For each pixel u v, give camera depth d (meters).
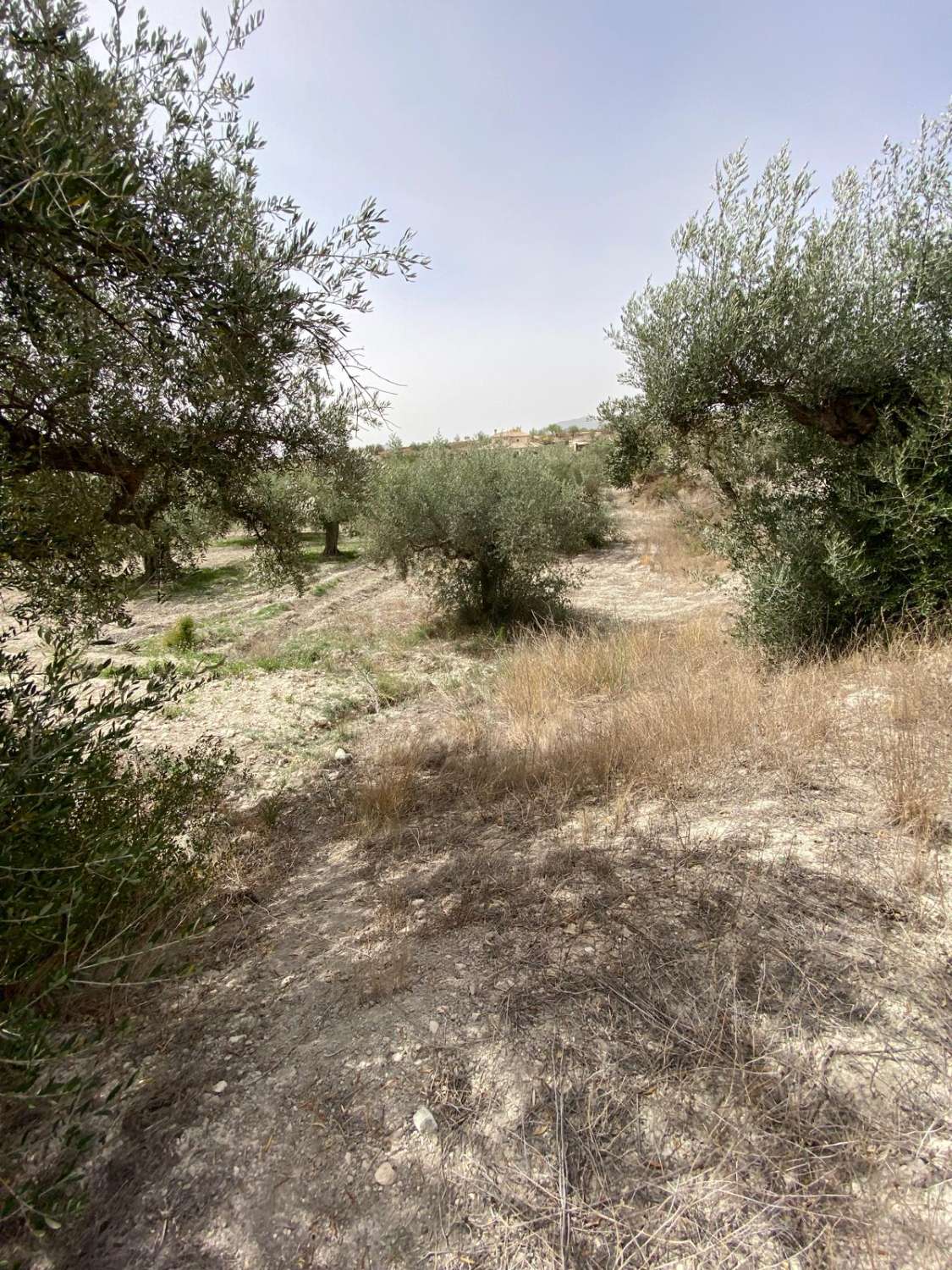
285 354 2.51
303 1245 1.35
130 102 1.80
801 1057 1.57
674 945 2.06
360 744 5.58
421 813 3.81
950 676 3.87
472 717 5.77
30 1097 1.36
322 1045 1.91
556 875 2.66
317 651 8.98
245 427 3.44
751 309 5.02
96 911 2.13
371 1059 1.82
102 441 3.03
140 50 1.90
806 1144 1.36
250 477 3.92
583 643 7.35
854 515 5.31
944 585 4.79
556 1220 1.31
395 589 13.66
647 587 12.53
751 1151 1.37
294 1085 1.76
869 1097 1.45
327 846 3.60
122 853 1.81
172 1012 2.14
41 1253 1.37
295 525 4.67
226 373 2.40
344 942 2.48
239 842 3.70
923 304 4.91
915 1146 1.33
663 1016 1.78
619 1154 1.42
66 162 1.42
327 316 2.37
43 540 2.84
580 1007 1.87
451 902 2.63
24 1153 1.58
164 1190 1.49
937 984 1.73
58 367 2.38
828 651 5.12
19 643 6.55
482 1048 1.79
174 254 1.93
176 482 3.61
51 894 1.74
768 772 3.28
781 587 5.46
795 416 5.55
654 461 6.91
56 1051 1.45
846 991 1.76
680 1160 1.38
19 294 1.80
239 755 5.35
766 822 2.78
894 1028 1.62
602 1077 1.62
